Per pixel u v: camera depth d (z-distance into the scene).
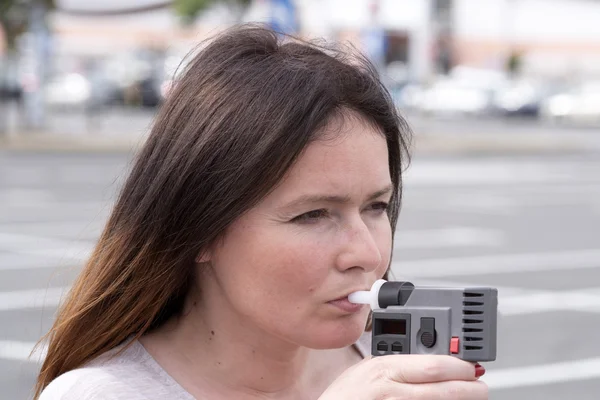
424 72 42.25
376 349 1.59
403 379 1.51
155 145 1.80
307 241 1.70
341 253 1.71
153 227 1.78
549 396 6.62
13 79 30.16
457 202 17.69
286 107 1.69
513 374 7.10
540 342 7.94
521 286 10.20
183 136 1.74
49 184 18.59
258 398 1.89
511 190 19.94
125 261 1.83
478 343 1.52
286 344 1.88
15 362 6.79
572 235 14.05
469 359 1.52
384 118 1.78
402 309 1.57
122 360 1.86
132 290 1.83
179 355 1.88
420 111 41.19
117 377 1.78
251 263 1.72
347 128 1.71
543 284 10.32
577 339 8.05
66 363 1.89
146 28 51.78
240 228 1.72
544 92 43.41
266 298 1.73
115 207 1.86
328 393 1.54
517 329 8.34
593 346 7.86
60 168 21.44
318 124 1.69
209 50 1.81
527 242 13.25
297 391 1.97
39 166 21.84
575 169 24.77
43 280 9.77
